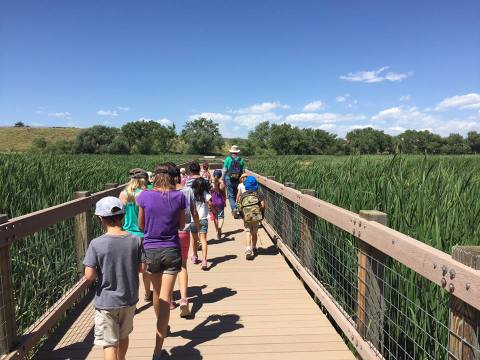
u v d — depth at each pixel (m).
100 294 3.01
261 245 8.28
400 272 3.35
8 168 7.35
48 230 5.24
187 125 102.50
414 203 4.07
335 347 3.89
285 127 99.75
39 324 3.72
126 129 91.62
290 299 5.19
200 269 6.60
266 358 3.68
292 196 6.14
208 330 4.29
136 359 3.69
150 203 3.76
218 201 8.85
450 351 2.14
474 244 3.30
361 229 3.23
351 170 6.46
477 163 8.49
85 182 8.51
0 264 3.10
